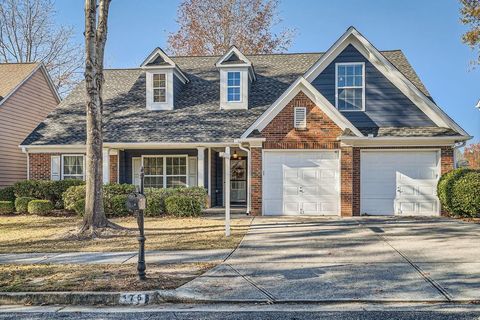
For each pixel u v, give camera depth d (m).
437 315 5.41
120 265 8.09
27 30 34.56
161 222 14.17
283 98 15.13
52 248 9.98
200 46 33.34
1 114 20.75
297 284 6.77
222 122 17.47
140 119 18.09
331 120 15.11
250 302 6.05
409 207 15.48
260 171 15.45
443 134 14.88
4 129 20.95
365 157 15.69
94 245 10.34
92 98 12.05
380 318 5.32
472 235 10.91
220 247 9.77
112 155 18.31
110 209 15.92
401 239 10.50
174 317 5.48
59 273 7.47
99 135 12.15
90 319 5.46
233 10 33.50
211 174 18.94
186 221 14.36
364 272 7.43
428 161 15.45
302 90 15.20
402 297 6.12
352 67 16.20
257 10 33.62
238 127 17.12
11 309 5.96
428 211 15.40
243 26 33.44
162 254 9.08
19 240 11.07
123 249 9.78
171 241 10.61
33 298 6.26
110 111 18.88
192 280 6.97
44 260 8.64
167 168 18.88
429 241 10.19
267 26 33.88
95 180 11.95
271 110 15.23
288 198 15.51
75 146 17.86
